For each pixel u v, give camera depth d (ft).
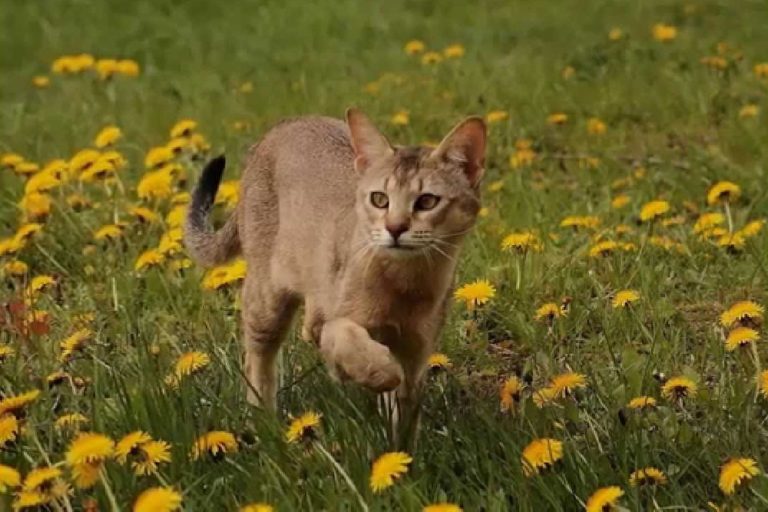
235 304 36.35
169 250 37.63
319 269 29.73
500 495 25.08
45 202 41.34
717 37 70.49
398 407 28.78
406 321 28.35
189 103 61.41
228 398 30.37
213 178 36.06
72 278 39.88
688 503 25.94
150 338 34.94
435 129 55.06
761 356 32.86
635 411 28.94
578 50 68.39
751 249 38.78
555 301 36.35
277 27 80.74
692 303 37.11
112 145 52.39
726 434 28.43
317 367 31.37
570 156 50.83
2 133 56.70
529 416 28.50
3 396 30.14
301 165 31.37
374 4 85.76
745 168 47.93
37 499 24.12
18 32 81.51
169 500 22.91
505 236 40.34
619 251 38.04
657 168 49.26
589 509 23.72
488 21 79.97
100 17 85.30
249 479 25.89
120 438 27.25
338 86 62.75
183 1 88.84
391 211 27.66
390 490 25.22
